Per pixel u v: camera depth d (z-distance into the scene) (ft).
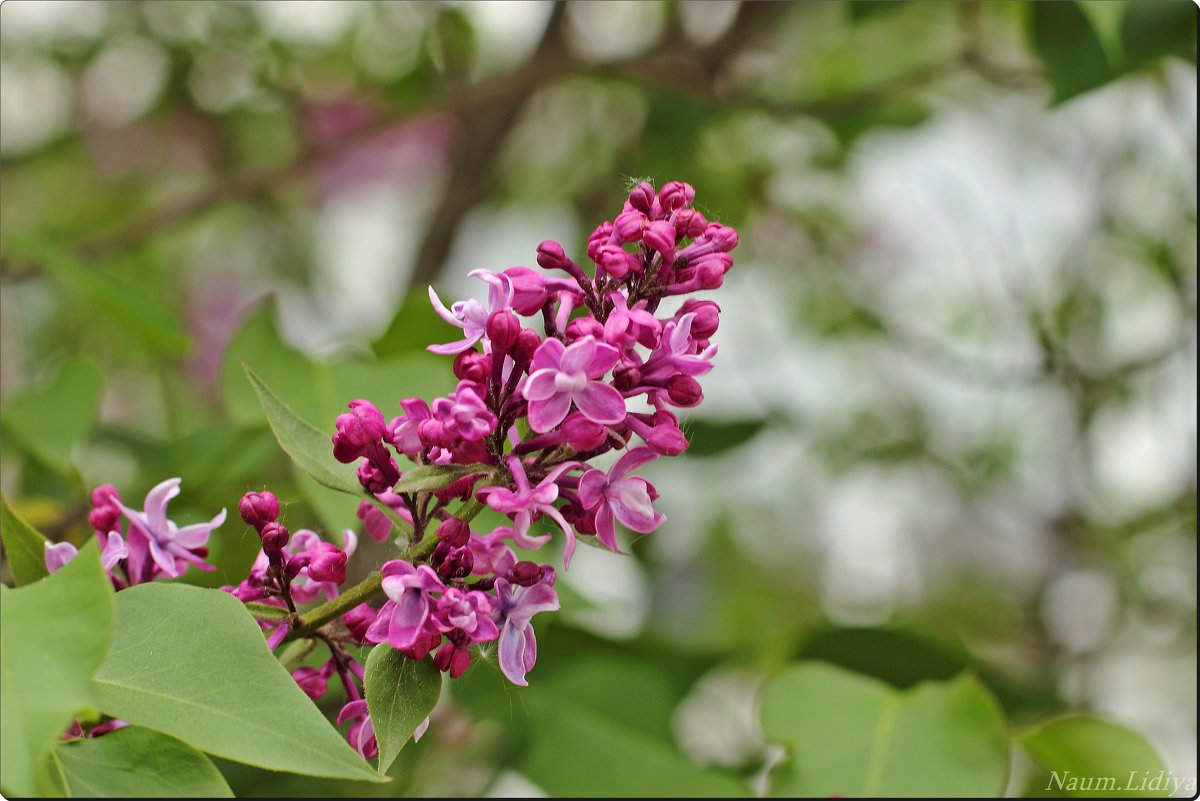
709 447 13.70
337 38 18.03
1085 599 18.75
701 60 17.49
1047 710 13.05
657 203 6.41
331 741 5.46
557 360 5.80
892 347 19.61
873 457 19.83
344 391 10.09
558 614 11.21
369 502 6.50
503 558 6.08
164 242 20.80
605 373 5.97
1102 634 18.47
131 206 21.16
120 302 11.82
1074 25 11.49
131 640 5.77
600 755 10.33
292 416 6.50
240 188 16.35
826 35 19.61
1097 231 18.61
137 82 19.43
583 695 11.92
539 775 10.18
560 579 10.48
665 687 12.15
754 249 20.18
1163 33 11.49
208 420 17.87
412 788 10.81
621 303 6.06
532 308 6.19
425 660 5.91
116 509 6.89
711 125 17.61
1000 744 9.39
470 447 5.85
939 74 16.92
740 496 21.47
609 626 12.63
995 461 19.29
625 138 19.51
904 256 20.61
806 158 19.06
